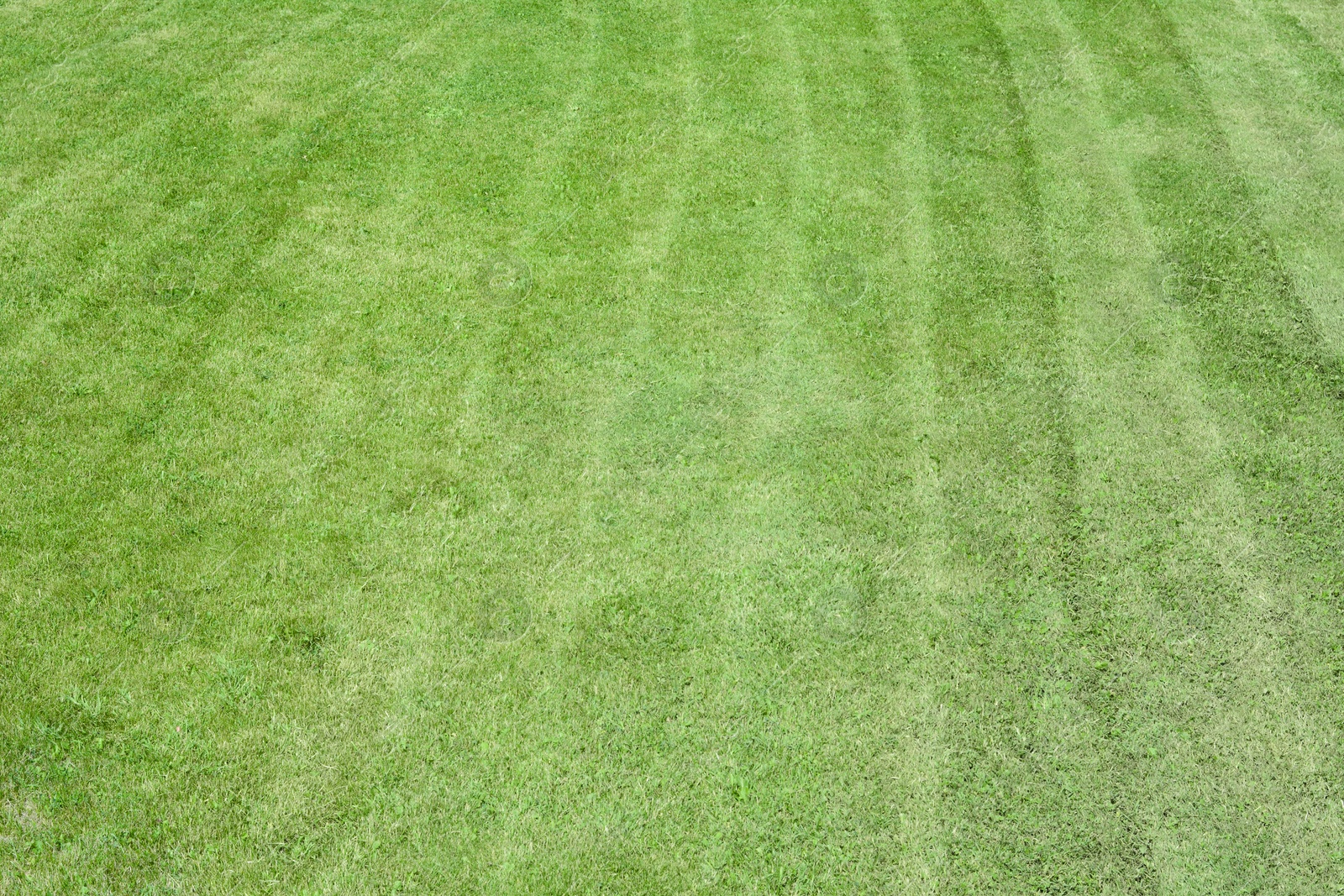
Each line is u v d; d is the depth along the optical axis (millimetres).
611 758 6777
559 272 10367
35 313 9477
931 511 8438
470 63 13180
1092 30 14336
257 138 11727
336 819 6398
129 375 9039
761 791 6656
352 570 7754
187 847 6215
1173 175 11898
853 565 8008
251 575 7660
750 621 7605
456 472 8500
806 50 13766
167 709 6859
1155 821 6652
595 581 7801
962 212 11297
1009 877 6344
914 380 9531
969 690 7285
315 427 8758
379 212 10891
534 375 9359
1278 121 12781
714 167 11750
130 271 9977
